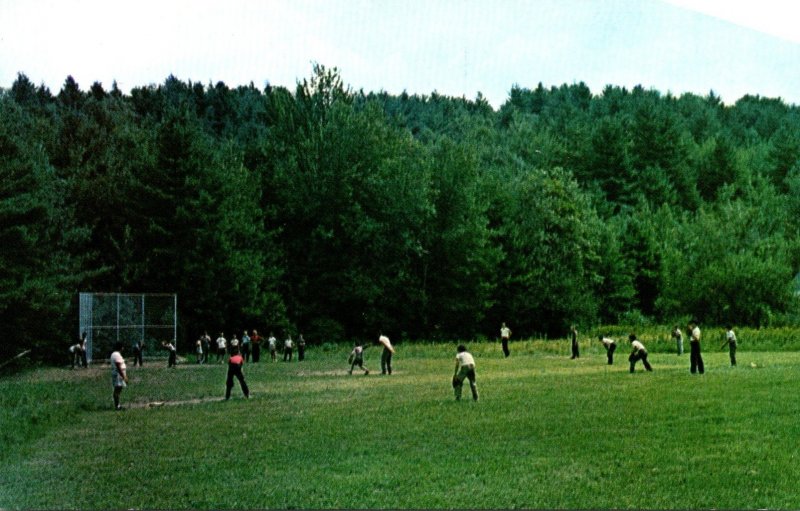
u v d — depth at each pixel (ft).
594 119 400.88
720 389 78.33
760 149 329.52
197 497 41.09
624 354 155.53
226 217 198.18
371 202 234.99
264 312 204.23
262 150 246.68
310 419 65.36
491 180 263.49
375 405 73.20
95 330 154.20
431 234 241.14
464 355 73.97
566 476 43.88
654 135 340.18
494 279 245.65
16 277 139.03
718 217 256.73
